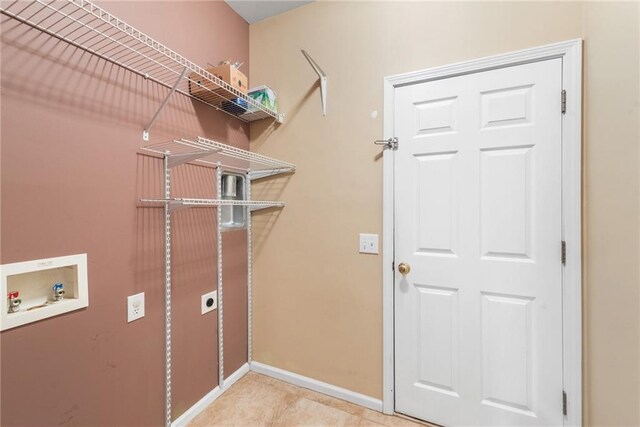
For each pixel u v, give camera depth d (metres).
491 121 1.40
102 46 1.15
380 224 1.65
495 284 1.41
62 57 1.03
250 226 2.02
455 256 1.49
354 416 1.61
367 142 1.67
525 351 1.37
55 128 1.01
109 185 1.18
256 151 2.00
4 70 0.89
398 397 1.62
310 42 1.83
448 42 1.48
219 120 1.77
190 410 1.57
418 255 1.57
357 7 1.70
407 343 1.60
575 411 1.27
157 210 1.39
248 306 2.02
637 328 0.93
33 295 1.00
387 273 1.62
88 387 1.12
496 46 1.39
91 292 1.12
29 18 0.94
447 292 1.51
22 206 0.93
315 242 1.83
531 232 1.34
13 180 0.91
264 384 1.89
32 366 0.97
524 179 1.35
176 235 1.50
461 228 1.47
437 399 1.54
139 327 1.31
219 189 1.76
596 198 1.15
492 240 1.41
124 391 1.25
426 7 1.53
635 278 0.93
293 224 1.90
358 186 1.70
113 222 1.20
